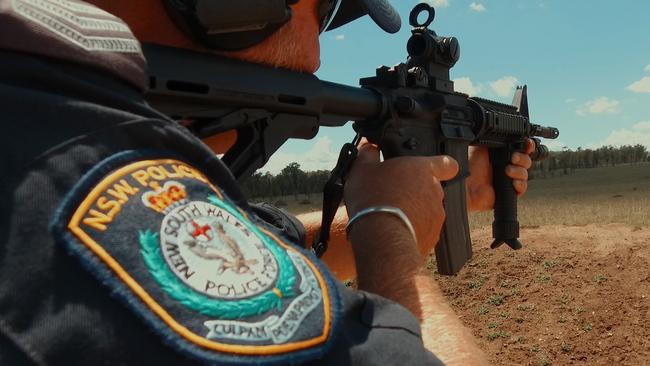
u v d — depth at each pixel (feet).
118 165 2.06
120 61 2.32
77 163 1.99
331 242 6.73
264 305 2.11
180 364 1.87
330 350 2.23
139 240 1.96
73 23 2.20
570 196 191.52
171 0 3.45
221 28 3.65
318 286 2.38
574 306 42.63
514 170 10.85
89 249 1.88
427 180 5.12
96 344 1.80
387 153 7.09
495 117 9.86
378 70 7.20
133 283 1.89
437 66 8.30
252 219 2.53
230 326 1.99
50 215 1.88
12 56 2.03
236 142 4.88
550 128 12.92
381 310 2.68
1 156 1.92
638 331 38.55
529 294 45.42
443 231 7.90
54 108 2.03
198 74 3.94
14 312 1.77
